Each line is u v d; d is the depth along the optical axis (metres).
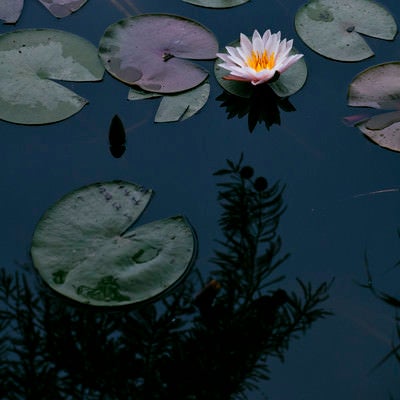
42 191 1.80
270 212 1.82
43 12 2.35
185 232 1.68
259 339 1.56
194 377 1.48
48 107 1.99
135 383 1.47
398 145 1.97
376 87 2.12
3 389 1.45
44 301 1.58
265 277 1.68
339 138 2.02
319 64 2.24
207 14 2.39
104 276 1.56
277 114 2.08
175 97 2.07
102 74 2.11
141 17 2.25
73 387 1.46
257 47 2.12
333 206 1.84
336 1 2.40
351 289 1.65
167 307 1.58
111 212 1.70
